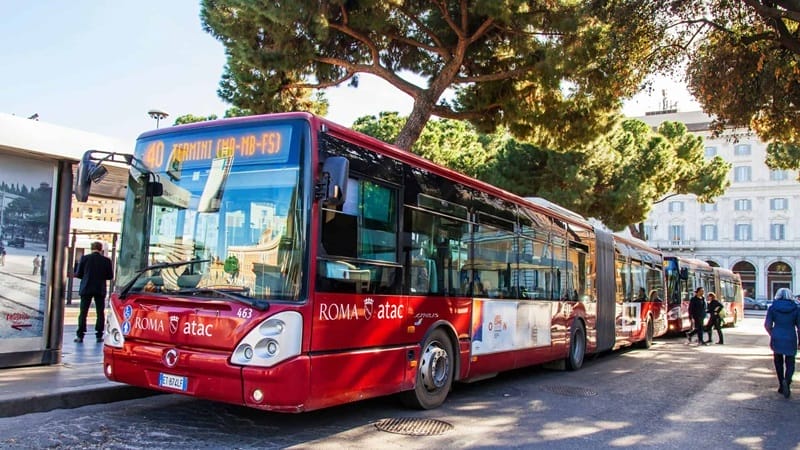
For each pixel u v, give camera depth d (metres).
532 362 10.71
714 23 13.24
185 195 6.43
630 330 16.75
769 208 74.25
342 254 6.26
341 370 6.14
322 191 5.91
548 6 13.03
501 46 14.91
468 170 25.91
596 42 12.73
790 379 10.18
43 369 8.50
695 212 77.81
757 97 13.56
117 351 6.42
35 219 8.81
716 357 16.47
